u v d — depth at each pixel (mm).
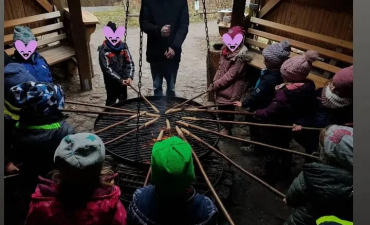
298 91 2588
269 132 2967
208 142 2799
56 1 4711
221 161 2854
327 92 2279
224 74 3480
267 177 3170
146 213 1360
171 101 3494
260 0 4582
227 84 3490
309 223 1635
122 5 9547
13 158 2146
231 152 3570
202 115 3258
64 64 5086
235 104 3201
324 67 3742
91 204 1424
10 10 4242
